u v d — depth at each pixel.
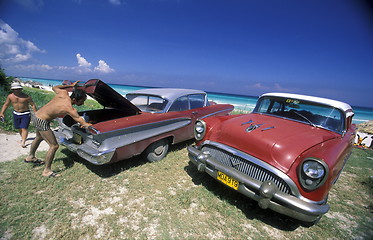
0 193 2.94
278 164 2.46
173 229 2.47
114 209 2.77
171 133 4.37
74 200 2.91
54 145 3.37
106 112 4.83
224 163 2.97
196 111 5.16
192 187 3.41
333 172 2.32
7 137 5.44
